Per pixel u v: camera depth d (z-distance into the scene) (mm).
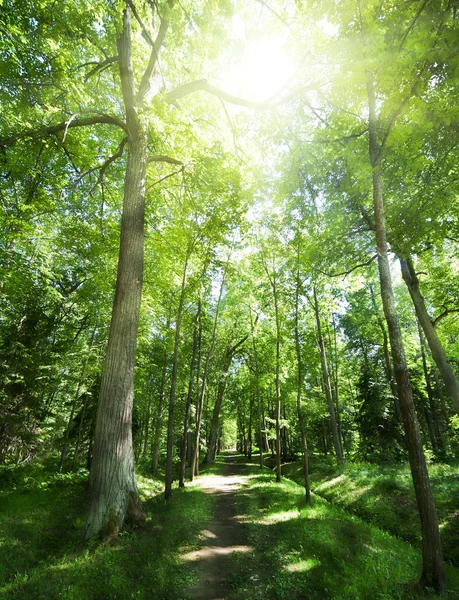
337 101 7312
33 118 9547
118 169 13711
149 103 9297
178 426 23984
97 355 14156
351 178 8844
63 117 10227
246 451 43438
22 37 8117
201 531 7930
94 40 10570
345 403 28125
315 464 20609
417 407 21469
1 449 13242
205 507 10531
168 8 8992
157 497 12117
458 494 10016
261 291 20109
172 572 5367
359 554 6352
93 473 7180
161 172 13109
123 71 9766
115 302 8492
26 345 14664
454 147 6844
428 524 5188
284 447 31719
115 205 13836
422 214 7836
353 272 14250
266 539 7551
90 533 6562
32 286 14227
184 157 11312
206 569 5797
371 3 4621
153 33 11648
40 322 15289
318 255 11281
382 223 6641
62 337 17641
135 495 7371
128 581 4766
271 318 20438
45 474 14062
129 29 10203
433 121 4895
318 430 24656
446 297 12945
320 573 5523
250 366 27031
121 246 8992
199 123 12969
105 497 6926
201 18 8789
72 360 14320
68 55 8633
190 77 12148
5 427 12773
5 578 5105
